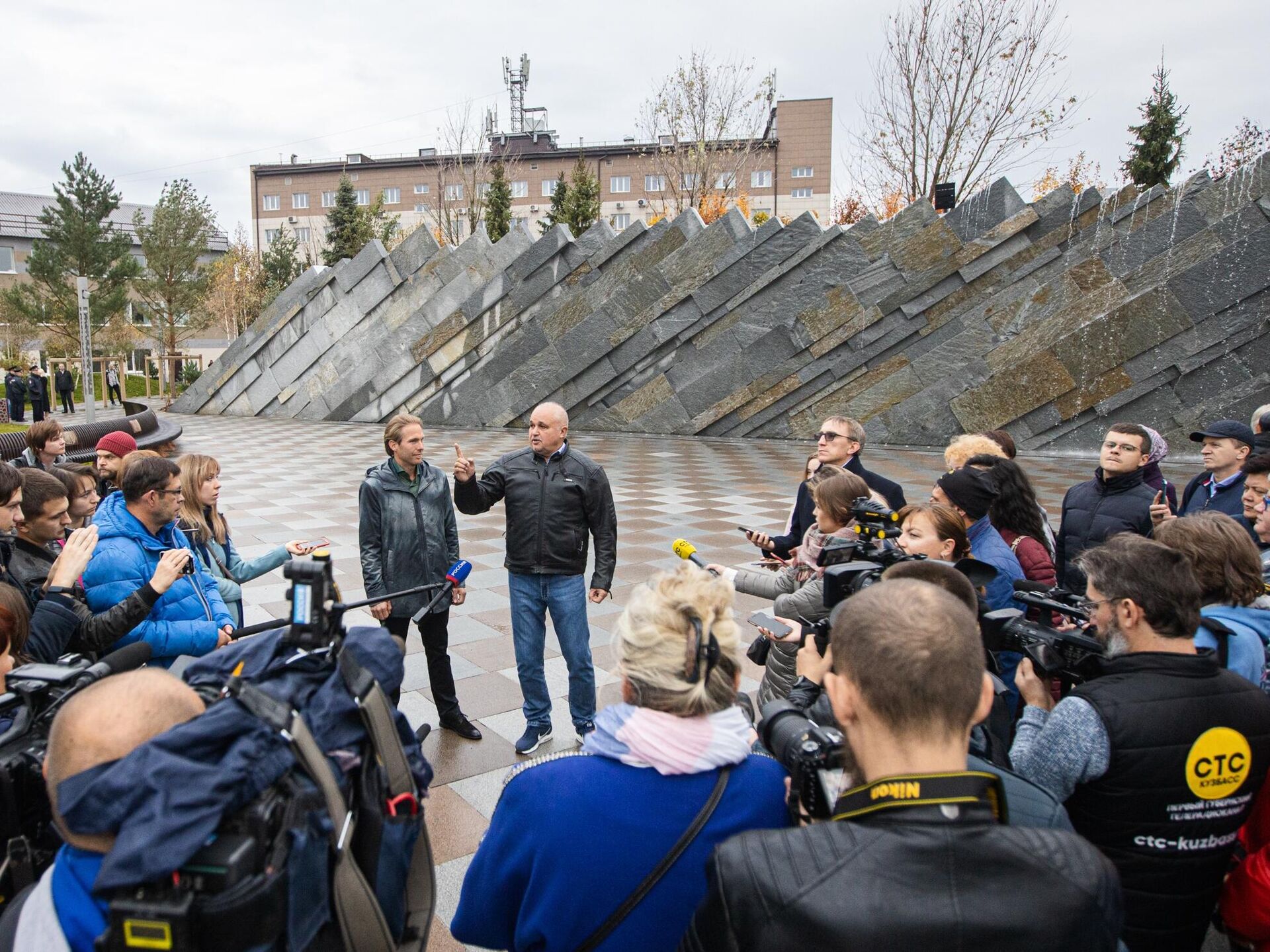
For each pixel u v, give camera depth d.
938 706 1.29
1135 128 26.11
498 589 6.95
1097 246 15.08
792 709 1.72
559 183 37.72
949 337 16.25
